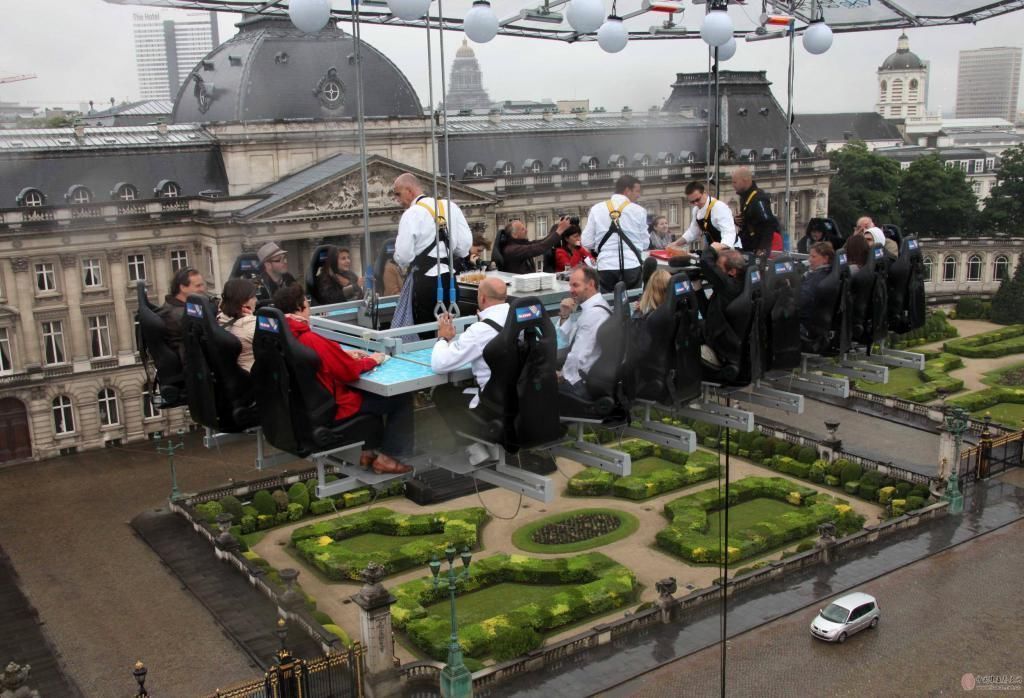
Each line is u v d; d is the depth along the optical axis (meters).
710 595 60.62
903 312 30.47
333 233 103.31
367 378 19.88
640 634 57.25
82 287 94.62
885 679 52.25
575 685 52.09
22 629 59.31
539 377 19.91
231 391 21.44
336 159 105.94
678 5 31.25
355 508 77.69
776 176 142.88
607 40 29.53
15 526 75.88
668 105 147.12
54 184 94.50
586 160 130.38
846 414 98.62
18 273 90.75
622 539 71.00
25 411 92.62
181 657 55.44
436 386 22.84
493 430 20.06
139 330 23.75
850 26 36.78
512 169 124.44
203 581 65.00
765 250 30.33
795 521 71.88
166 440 97.31
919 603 60.41
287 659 47.69
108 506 79.56
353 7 25.19
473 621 59.03
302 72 105.81
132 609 61.56
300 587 64.38
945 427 75.56
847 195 164.75
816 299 27.48
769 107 146.75
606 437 87.19
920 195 171.50
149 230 97.56
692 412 26.14
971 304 151.88
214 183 102.19
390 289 30.95
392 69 112.00
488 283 20.58
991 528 71.25
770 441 86.56
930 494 76.00
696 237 29.45
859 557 67.19
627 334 21.78
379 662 51.19
